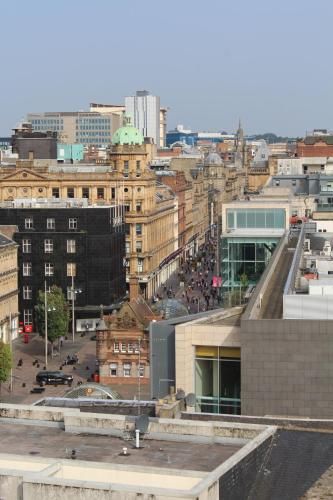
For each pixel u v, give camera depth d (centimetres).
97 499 4544
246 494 5075
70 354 19888
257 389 7662
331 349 7556
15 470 4906
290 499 5094
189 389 8294
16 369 18338
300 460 5478
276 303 9319
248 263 16638
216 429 5841
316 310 8219
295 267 10538
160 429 5891
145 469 5019
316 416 7600
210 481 4619
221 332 8219
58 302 19938
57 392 16262
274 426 5919
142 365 16988
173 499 4453
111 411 7762
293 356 7612
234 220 17812
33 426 6250
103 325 17100
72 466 5091
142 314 17388
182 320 9238
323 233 16462
